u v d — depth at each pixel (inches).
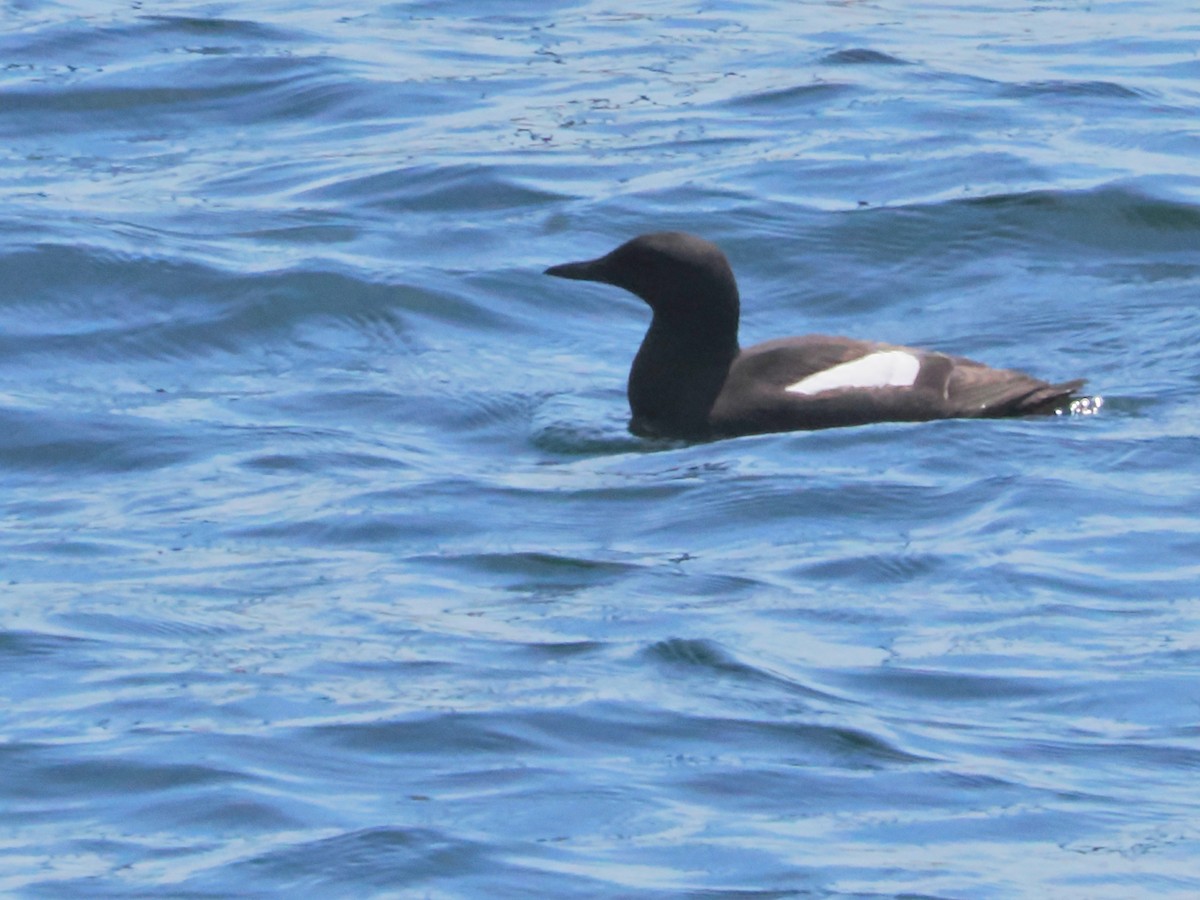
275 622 572.4
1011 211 990.4
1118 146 1083.9
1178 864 443.2
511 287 917.8
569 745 496.7
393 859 441.7
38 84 1190.3
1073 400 766.5
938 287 936.3
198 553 631.2
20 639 557.9
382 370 830.5
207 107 1175.6
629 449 742.5
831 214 997.2
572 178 1048.2
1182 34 1301.7
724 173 1050.1
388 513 663.8
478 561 623.2
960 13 1373.0
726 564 619.2
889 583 601.6
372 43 1284.4
